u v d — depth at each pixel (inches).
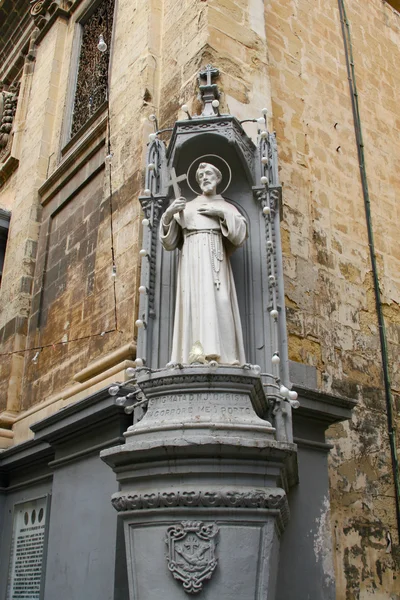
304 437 231.0
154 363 206.7
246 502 162.2
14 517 304.7
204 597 156.8
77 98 414.3
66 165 367.2
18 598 279.6
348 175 348.8
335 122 357.1
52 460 275.7
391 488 285.6
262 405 190.9
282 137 317.4
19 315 361.1
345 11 409.4
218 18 289.1
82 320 299.7
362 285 323.6
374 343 314.3
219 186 234.2
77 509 231.1
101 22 419.5
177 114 280.4
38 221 389.4
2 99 505.4
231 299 199.9
